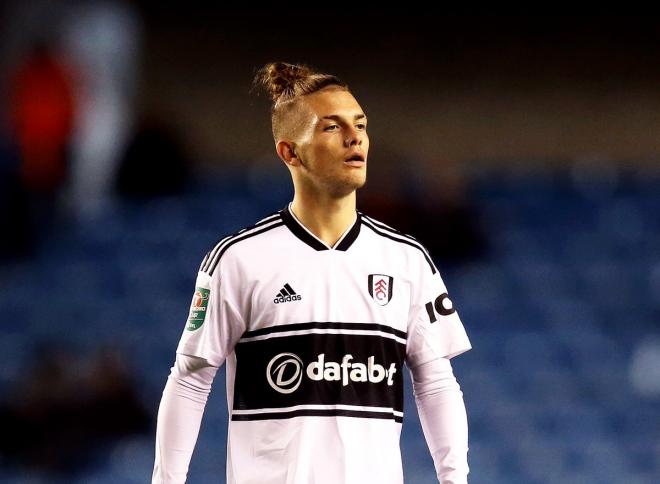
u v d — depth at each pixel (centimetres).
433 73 4819
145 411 3291
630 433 3556
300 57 4816
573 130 4794
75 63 4322
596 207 4338
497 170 4631
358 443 1110
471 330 3844
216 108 4728
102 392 3247
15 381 3475
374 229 1180
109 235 4181
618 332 3872
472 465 3406
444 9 4847
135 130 4397
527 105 4803
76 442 3209
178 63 4750
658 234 4238
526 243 4175
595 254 4147
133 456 3222
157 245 4153
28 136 4091
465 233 3984
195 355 1152
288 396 1116
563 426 3556
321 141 1144
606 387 3694
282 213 1180
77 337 3806
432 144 4772
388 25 4838
